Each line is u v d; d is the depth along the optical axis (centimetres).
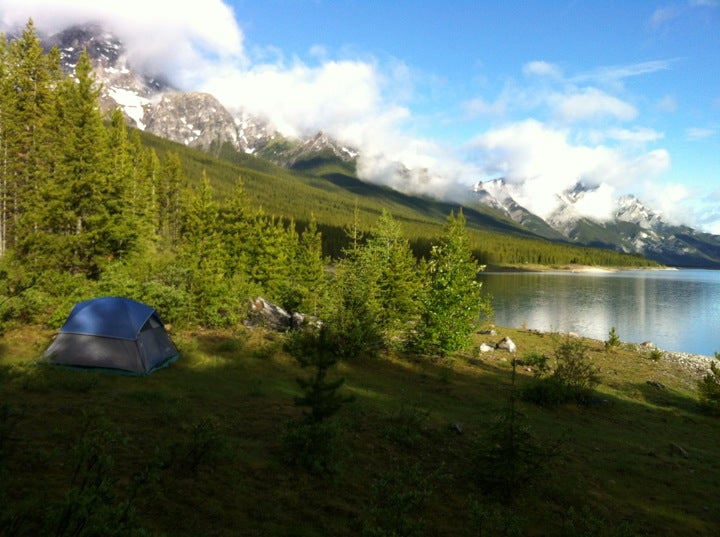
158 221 6400
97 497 419
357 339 2141
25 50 3781
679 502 1030
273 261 4625
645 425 1698
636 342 4728
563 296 8719
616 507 955
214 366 1733
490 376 2192
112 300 1609
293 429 965
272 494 785
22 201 3597
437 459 1077
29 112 3725
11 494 621
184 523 645
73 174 3188
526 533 794
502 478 926
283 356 2022
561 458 1180
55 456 768
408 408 1408
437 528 755
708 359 3666
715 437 1670
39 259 2698
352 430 1178
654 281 14475
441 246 2639
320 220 17062
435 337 2480
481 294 8556
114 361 1491
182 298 2356
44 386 1205
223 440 883
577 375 1947
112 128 4919
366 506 789
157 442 911
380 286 3048
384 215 4306
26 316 1938
